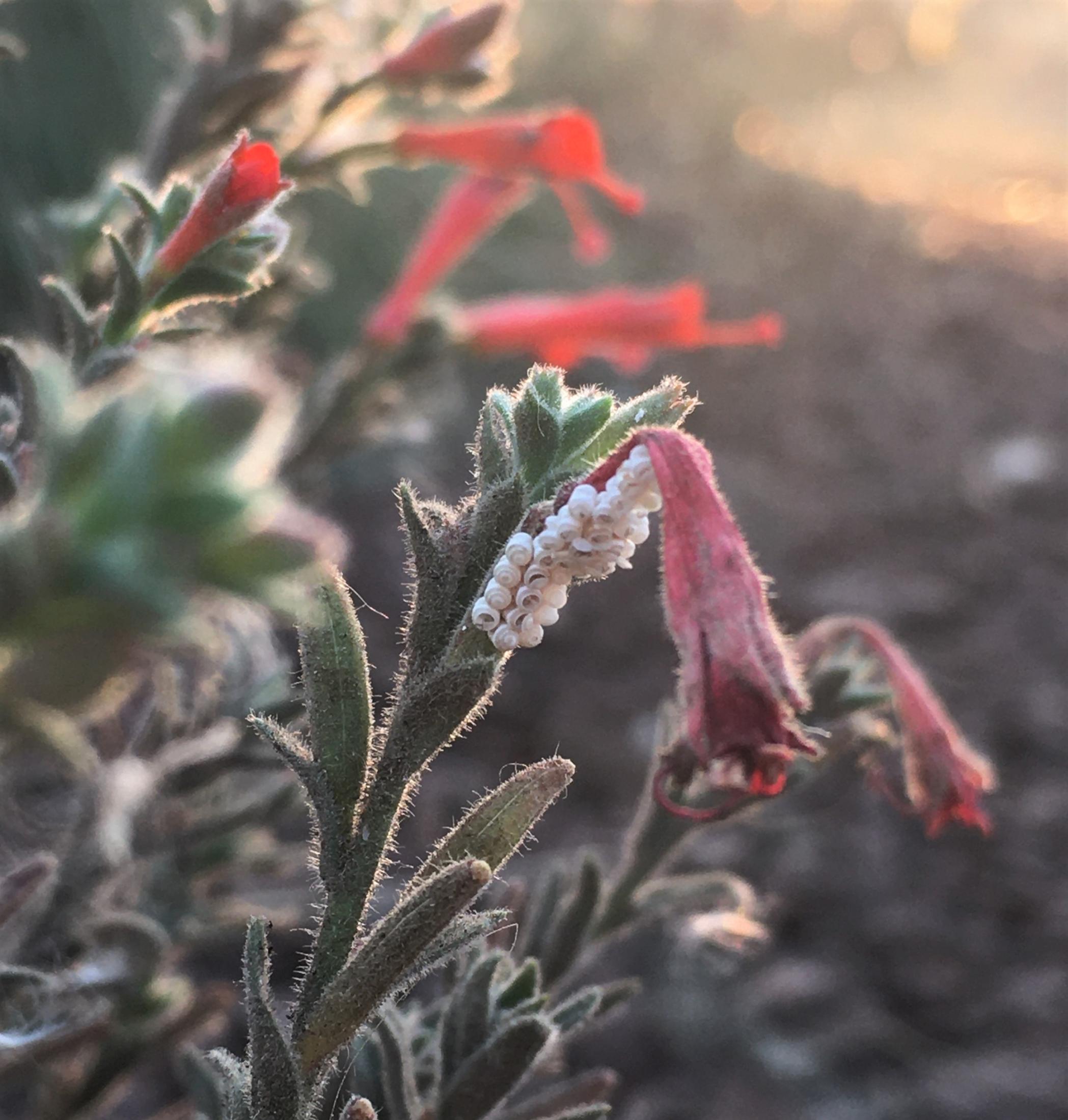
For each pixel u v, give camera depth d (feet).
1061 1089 1.22
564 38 4.37
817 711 0.48
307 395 0.73
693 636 0.31
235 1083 0.34
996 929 1.43
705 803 0.48
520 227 2.97
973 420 2.77
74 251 0.50
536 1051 0.38
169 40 1.68
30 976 0.45
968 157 6.04
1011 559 2.21
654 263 3.30
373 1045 0.41
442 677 0.32
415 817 1.37
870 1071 1.24
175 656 0.23
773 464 2.48
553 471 0.33
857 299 3.45
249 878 0.94
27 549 0.19
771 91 5.79
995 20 7.96
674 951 1.26
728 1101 1.18
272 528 0.20
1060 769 1.70
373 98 0.59
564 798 1.52
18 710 0.20
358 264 2.18
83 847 0.55
